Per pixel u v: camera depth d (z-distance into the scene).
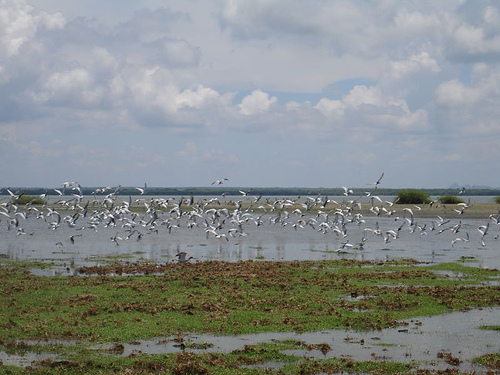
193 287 37.72
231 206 94.56
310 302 33.69
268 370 22.47
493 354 24.89
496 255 61.34
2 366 22.41
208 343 25.95
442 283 41.69
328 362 23.59
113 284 38.66
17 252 61.12
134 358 23.55
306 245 70.81
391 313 32.12
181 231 88.25
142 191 50.34
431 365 23.53
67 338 26.42
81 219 104.81
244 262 51.06
